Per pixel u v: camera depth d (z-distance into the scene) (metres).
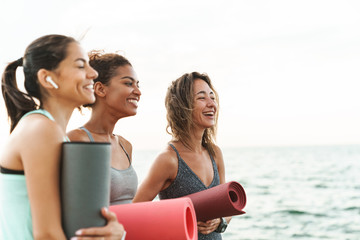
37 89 1.40
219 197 2.12
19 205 1.29
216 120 2.75
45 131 1.27
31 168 1.24
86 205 1.23
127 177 2.05
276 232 14.80
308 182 27.50
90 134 2.00
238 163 43.06
